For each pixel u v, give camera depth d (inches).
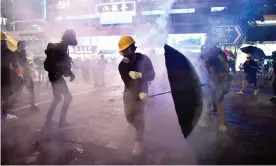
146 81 125.9
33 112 207.3
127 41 120.1
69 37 164.1
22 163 111.7
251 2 536.1
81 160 115.5
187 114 115.4
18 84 191.2
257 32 587.5
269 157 119.6
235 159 116.9
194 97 116.3
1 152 123.3
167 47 117.8
